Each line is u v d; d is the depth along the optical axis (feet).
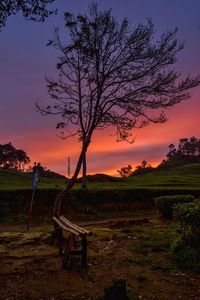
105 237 54.24
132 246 47.26
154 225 69.05
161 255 42.83
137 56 56.70
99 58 56.75
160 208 82.12
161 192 124.16
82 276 35.32
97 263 39.63
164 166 479.41
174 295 31.09
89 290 32.07
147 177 232.12
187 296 30.94
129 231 59.26
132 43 56.65
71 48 57.77
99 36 56.80
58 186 141.69
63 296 30.91
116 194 117.19
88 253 43.96
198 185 163.53
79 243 48.70
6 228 82.43
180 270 37.40
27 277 35.35
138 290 31.91
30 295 31.17
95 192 114.21
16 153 414.62
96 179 197.26
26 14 33.81
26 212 100.78
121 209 112.16
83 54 57.36
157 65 56.95
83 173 128.16
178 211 41.83
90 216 104.47
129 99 57.21
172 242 46.37
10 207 101.09
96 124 56.54
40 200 106.52
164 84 56.80
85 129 57.06
